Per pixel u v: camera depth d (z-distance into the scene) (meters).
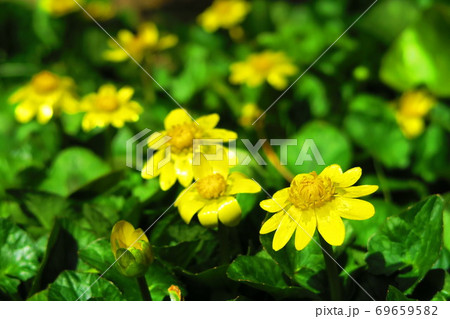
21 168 0.33
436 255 0.23
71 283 0.23
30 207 0.28
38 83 0.37
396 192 0.35
